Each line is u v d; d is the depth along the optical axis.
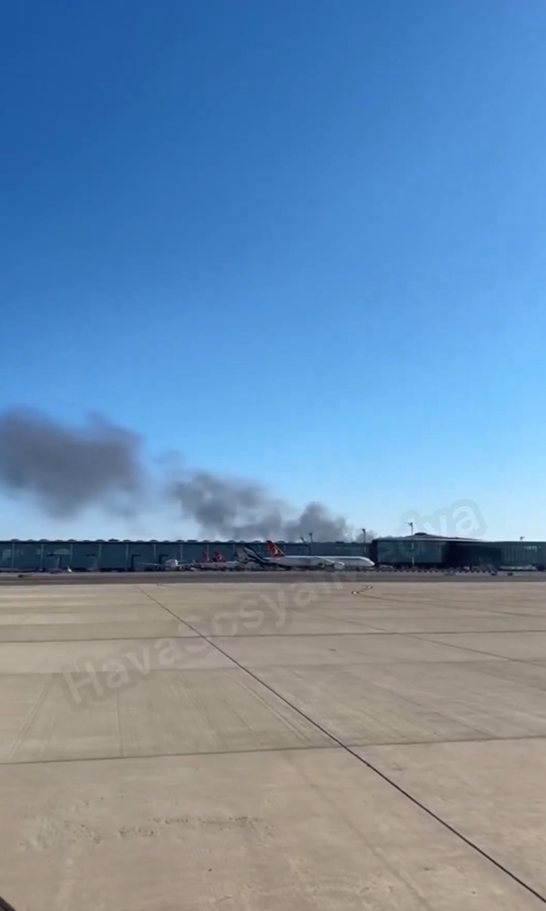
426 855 4.66
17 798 5.71
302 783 6.06
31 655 13.43
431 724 8.10
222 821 5.22
